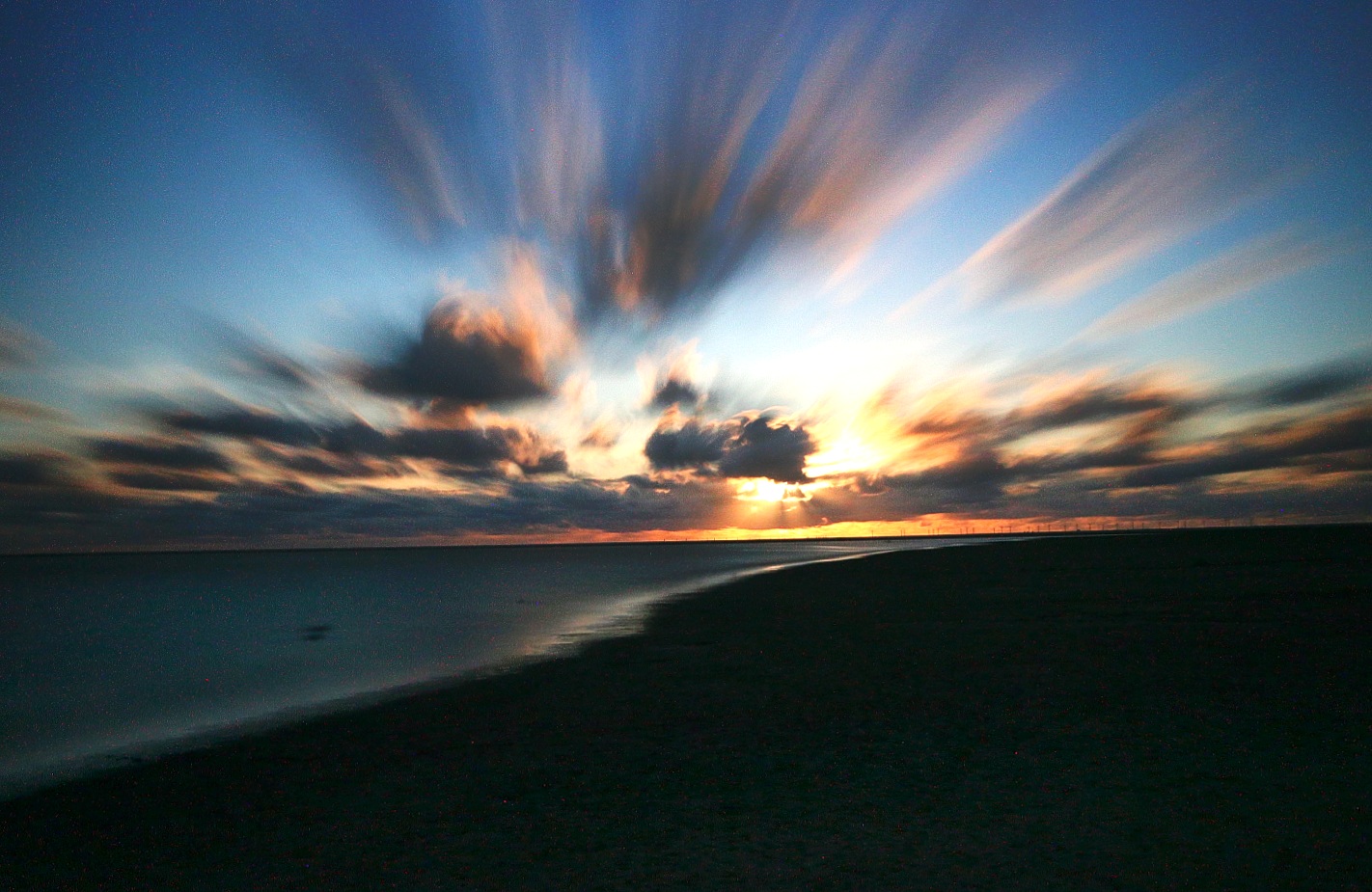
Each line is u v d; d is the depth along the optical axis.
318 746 11.68
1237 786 7.98
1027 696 12.57
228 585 80.44
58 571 159.00
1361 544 63.00
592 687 15.27
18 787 10.19
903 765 9.30
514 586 61.09
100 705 16.83
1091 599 26.94
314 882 6.67
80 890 6.78
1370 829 6.75
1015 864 6.38
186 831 8.15
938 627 21.62
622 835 7.46
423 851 7.27
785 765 9.52
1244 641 16.75
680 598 38.56
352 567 134.12
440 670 19.16
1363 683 12.44
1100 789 8.10
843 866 6.52
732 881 6.31
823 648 18.77
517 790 9.02
